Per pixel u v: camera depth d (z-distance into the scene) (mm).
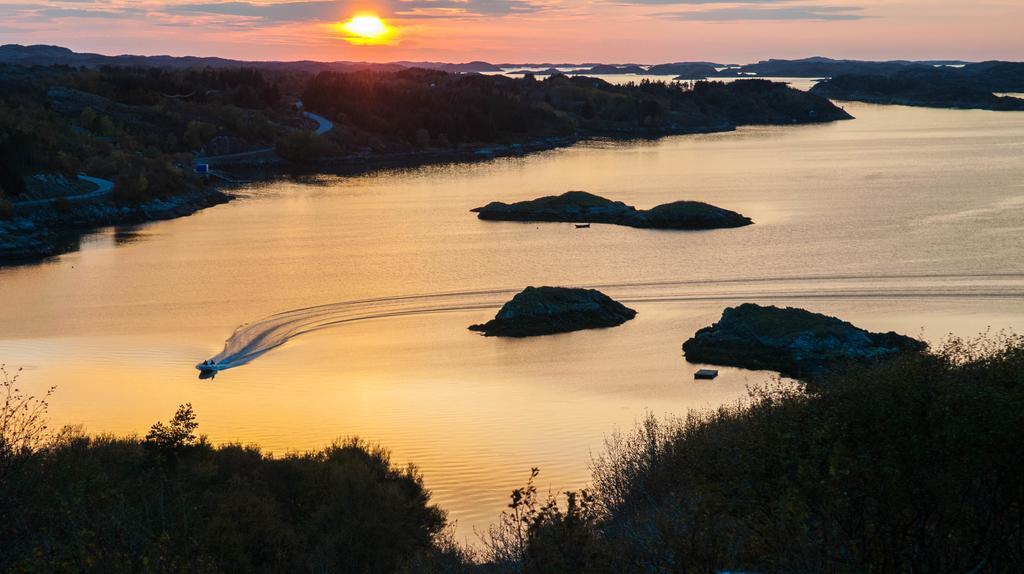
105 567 15328
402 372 68250
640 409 56000
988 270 98812
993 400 13828
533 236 131625
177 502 25625
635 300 92000
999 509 13711
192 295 96875
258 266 111938
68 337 79688
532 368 69438
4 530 17250
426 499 33906
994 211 138375
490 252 119500
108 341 77875
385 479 33750
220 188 188875
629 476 26328
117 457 31594
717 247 118500
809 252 112500
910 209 143375
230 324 85000
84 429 49781
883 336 71312
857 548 13445
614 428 50500
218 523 24516
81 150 184750
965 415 13727
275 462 33250
